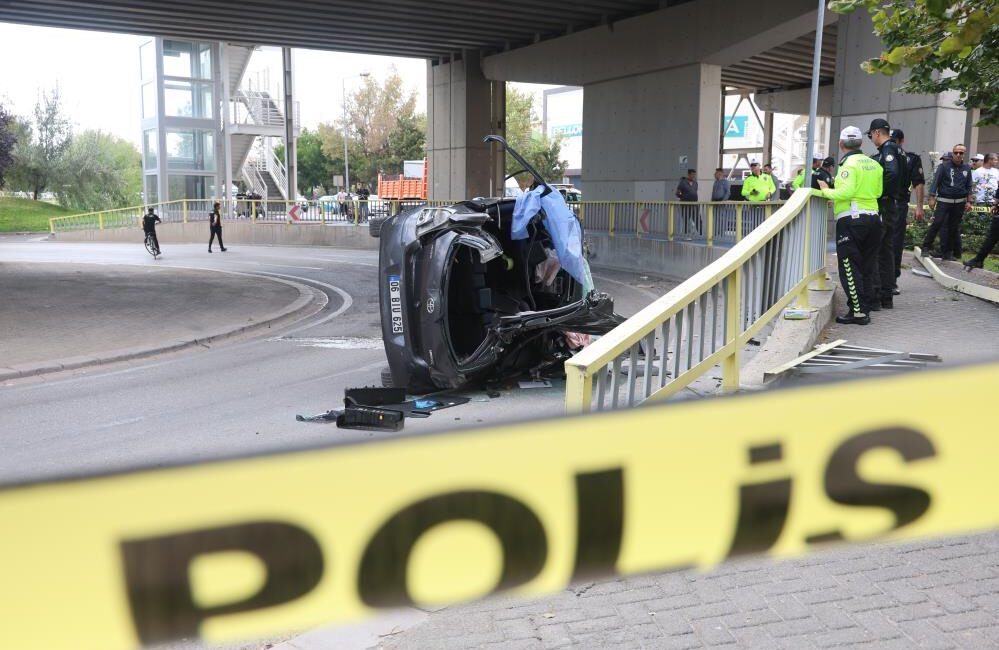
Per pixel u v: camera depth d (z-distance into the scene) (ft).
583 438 4.72
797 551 5.32
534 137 229.25
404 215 23.31
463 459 4.49
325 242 103.04
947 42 20.58
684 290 13.91
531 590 4.70
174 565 4.00
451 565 4.52
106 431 21.88
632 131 82.94
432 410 21.67
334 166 232.32
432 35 93.86
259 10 80.38
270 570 4.16
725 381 16.90
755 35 68.59
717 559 5.08
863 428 5.22
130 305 46.29
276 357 32.71
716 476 5.01
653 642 10.10
